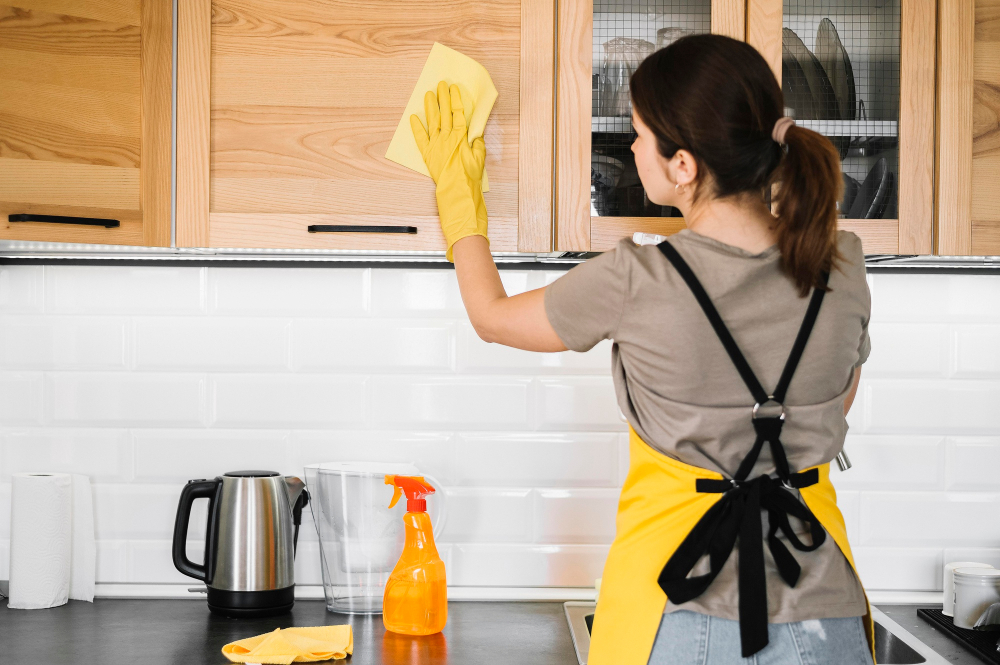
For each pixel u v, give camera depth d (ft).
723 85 3.11
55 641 4.49
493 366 5.53
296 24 4.49
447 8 4.50
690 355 3.06
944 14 4.51
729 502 3.10
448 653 4.41
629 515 3.34
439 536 5.50
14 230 4.20
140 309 5.48
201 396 5.49
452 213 4.21
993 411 5.56
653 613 3.10
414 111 4.49
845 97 4.58
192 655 4.29
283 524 5.02
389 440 5.52
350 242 4.49
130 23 4.42
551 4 4.49
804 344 3.09
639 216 4.52
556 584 5.52
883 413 5.56
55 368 5.47
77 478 5.33
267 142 4.49
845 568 3.17
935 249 4.55
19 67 4.24
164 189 4.46
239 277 5.49
